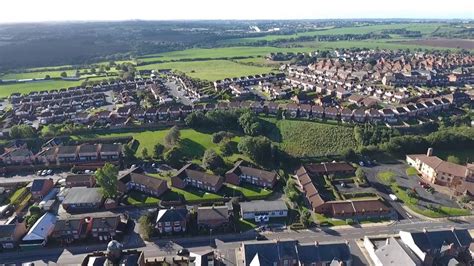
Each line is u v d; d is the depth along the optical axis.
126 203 158.62
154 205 158.00
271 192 166.62
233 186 172.75
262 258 115.50
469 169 167.75
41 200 161.12
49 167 192.12
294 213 151.12
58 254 128.12
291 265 116.94
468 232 125.19
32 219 141.88
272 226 142.75
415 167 189.75
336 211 147.88
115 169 160.12
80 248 131.38
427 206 153.50
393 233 136.88
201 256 117.19
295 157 198.38
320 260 115.56
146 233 135.12
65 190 166.00
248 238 135.88
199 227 140.38
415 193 161.88
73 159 197.25
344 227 141.75
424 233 123.81
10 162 193.12
